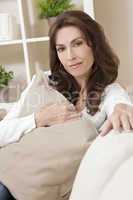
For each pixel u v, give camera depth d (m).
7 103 1.98
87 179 0.75
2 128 1.12
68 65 1.30
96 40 1.32
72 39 1.26
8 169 0.98
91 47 1.31
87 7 1.90
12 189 0.97
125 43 2.28
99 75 1.36
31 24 2.24
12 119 1.16
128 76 2.31
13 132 1.11
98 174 0.73
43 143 0.95
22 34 1.97
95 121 1.17
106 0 2.22
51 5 1.95
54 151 0.93
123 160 0.71
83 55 1.28
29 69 2.02
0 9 2.26
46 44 2.25
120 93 1.27
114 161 0.72
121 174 0.66
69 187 0.94
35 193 0.94
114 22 2.25
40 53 2.27
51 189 0.94
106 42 1.39
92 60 1.34
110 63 1.38
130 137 0.76
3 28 1.99
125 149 0.73
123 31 2.26
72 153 0.92
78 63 1.29
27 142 0.98
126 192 0.59
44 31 2.24
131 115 0.83
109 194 0.64
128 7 2.21
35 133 1.00
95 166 0.75
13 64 2.34
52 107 1.13
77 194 0.75
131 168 0.65
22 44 2.08
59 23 1.28
